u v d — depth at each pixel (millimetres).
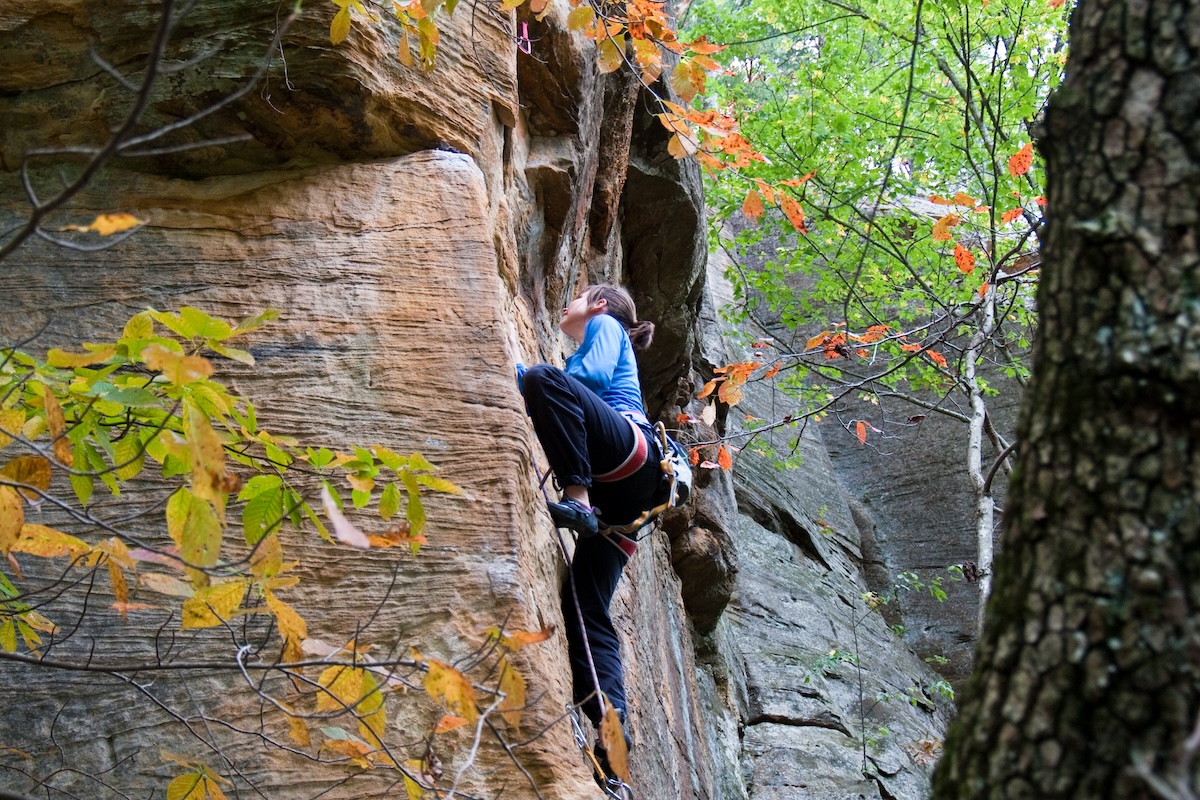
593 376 4027
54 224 3869
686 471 4094
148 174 4023
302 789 3061
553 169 5211
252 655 2980
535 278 5344
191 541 2156
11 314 3678
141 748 3109
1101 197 1641
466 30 4391
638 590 6340
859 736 9961
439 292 3811
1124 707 1450
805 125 10930
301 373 3625
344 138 4074
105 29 3969
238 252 3857
